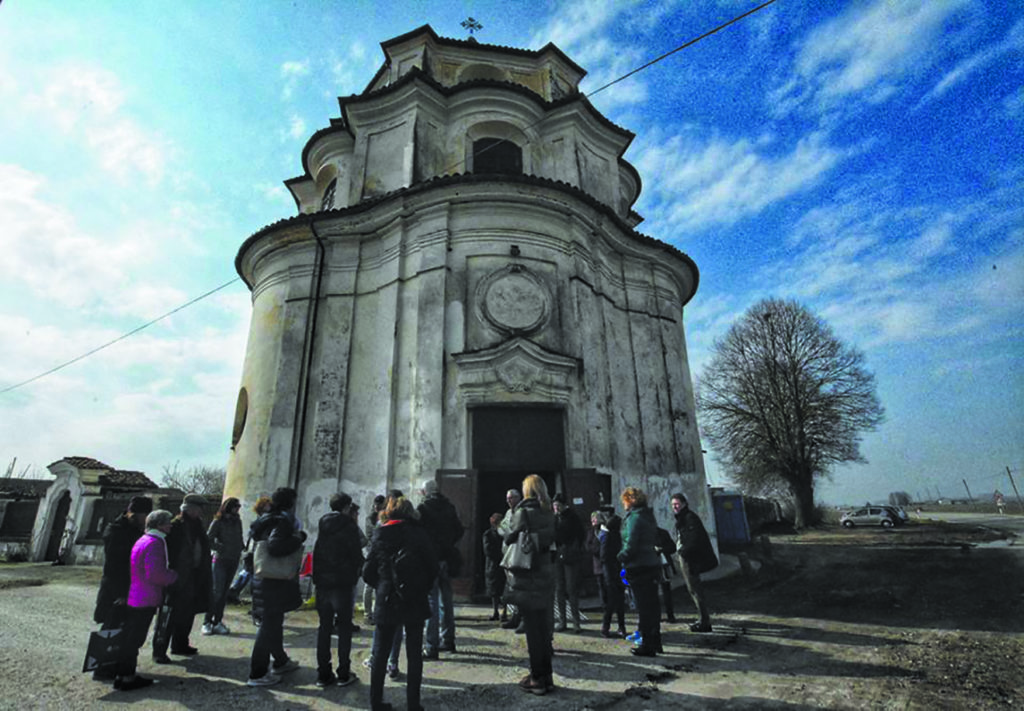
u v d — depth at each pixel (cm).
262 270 1414
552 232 1267
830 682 501
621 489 1199
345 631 536
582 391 1161
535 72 1773
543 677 493
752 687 495
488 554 831
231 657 627
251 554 812
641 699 473
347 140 1598
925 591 934
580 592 1012
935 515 5550
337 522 559
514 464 1076
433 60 1697
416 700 432
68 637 712
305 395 1216
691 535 739
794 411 3291
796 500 3275
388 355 1190
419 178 1384
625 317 1461
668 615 799
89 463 1911
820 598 934
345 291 1288
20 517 2038
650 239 1507
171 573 545
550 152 1536
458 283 1185
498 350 1106
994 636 636
